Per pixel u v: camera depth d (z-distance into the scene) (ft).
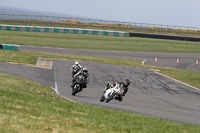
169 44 630.74
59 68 274.98
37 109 93.66
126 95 182.70
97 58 390.42
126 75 267.59
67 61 327.47
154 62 412.16
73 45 523.29
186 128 97.60
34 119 76.95
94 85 207.82
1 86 154.30
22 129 64.75
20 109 88.12
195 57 492.95
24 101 106.63
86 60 350.23
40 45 493.36
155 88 219.00
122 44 581.12
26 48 447.42
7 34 584.40
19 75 222.89
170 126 96.99
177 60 426.10
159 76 278.67
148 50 535.60
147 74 283.79
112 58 409.69
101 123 86.12
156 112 140.05
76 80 150.71
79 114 96.73
